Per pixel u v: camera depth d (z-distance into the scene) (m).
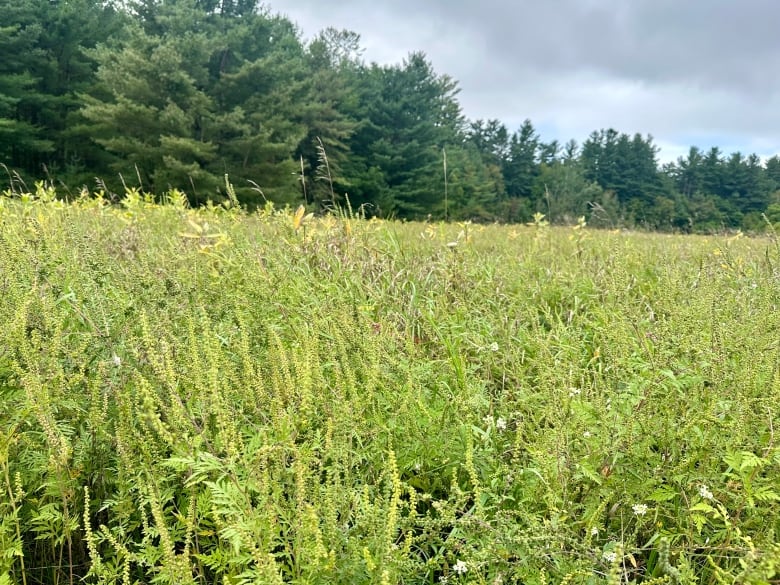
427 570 1.74
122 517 1.96
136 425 2.22
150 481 1.93
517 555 1.71
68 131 29.36
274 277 3.53
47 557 2.03
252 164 28.36
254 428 2.19
